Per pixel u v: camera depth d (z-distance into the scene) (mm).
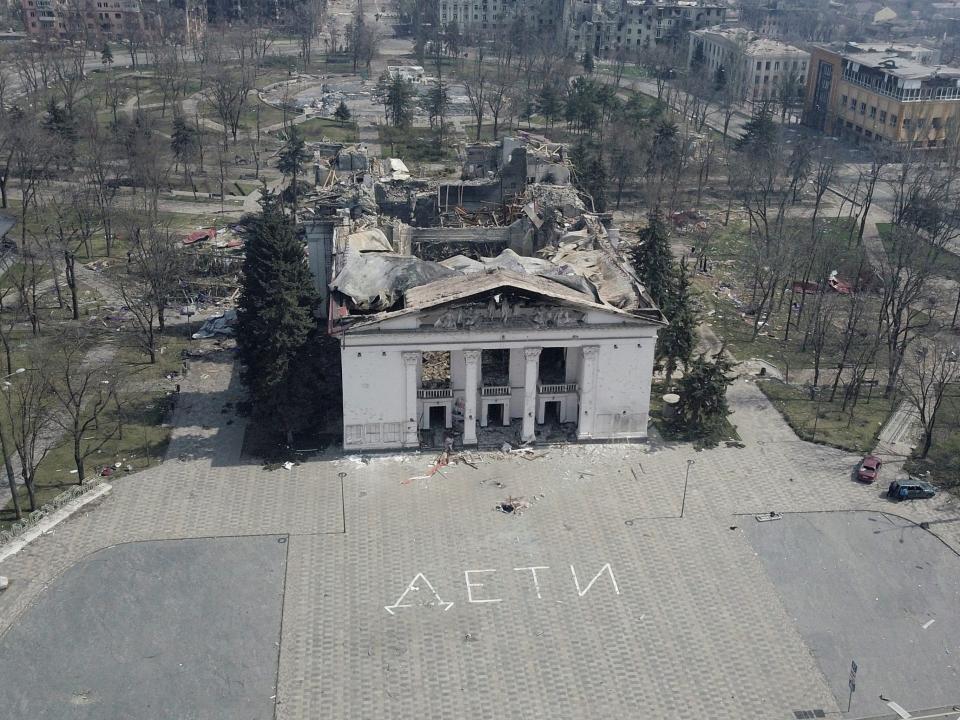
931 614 93875
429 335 110812
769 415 129375
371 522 104625
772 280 159875
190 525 103312
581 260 129125
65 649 86375
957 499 111500
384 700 82188
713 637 90312
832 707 82875
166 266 148625
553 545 101875
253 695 82312
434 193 164375
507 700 82625
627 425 120000
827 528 106062
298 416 116188
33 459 109625
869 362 133750
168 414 124625
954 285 174125
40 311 155875
